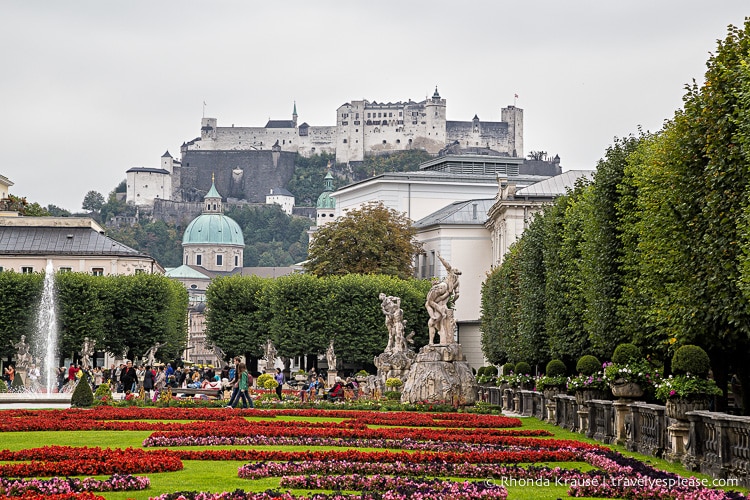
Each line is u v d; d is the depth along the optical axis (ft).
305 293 507.71
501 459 143.33
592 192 237.86
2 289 507.71
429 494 106.63
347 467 128.47
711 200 160.97
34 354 509.76
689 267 169.37
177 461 130.21
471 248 597.11
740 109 156.35
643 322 197.47
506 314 367.45
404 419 230.89
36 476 121.90
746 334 163.84
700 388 141.38
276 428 188.24
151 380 316.40
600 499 109.60
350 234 581.94
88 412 243.60
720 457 125.18
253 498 102.27
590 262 230.27
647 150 215.92
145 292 538.06
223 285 560.61
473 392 291.17
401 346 354.95
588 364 202.08
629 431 168.25
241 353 557.33
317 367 567.59
